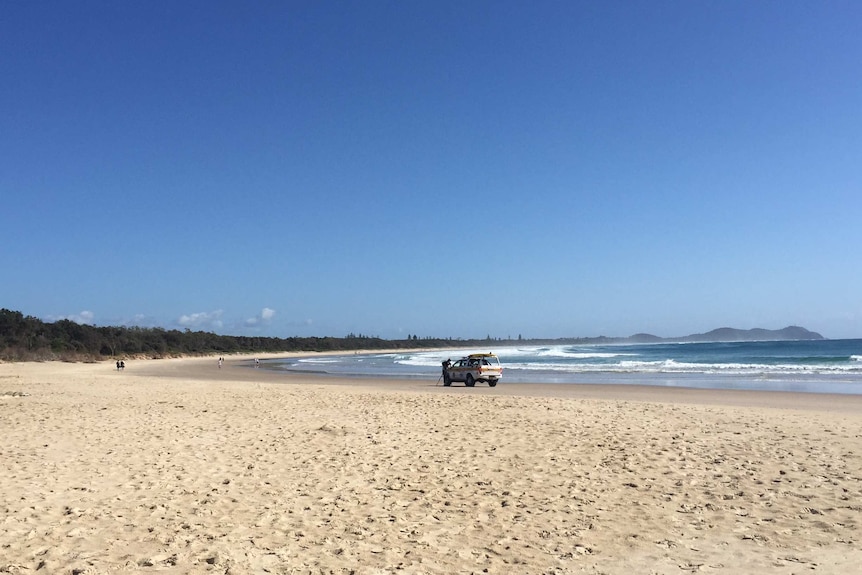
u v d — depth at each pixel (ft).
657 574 18.34
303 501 26.76
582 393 87.92
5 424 50.42
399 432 45.73
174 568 18.78
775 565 18.90
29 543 21.03
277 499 27.07
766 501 25.95
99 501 26.58
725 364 162.40
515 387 102.63
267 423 51.24
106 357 303.89
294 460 35.50
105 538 21.63
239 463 34.65
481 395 78.69
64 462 34.76
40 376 134.92
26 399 73.77
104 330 341.82
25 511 24.86
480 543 21.26
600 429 45.83
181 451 38.29
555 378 128.98
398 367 208.33
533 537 21.88
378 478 31.01
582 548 20.66
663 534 22.08
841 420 50.70
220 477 31.24
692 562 19.29
